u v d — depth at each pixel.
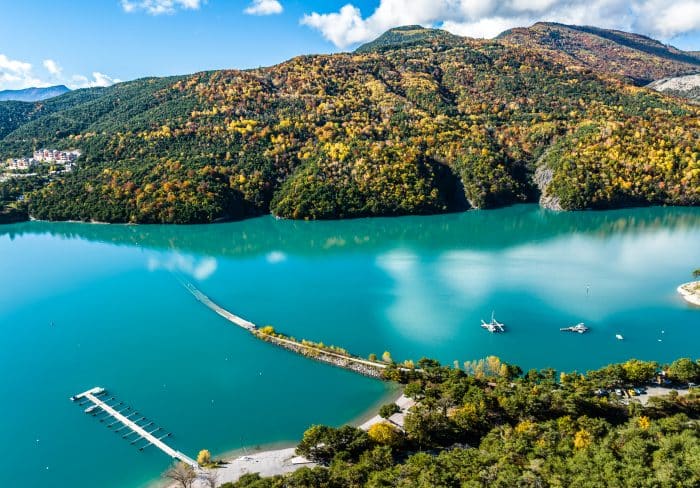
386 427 70.19
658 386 82.44
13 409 88.88
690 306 125.75
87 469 72.94
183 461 72.88
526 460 59.44
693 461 53.50
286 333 115.94
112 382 97.06
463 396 76.62
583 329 112.38
